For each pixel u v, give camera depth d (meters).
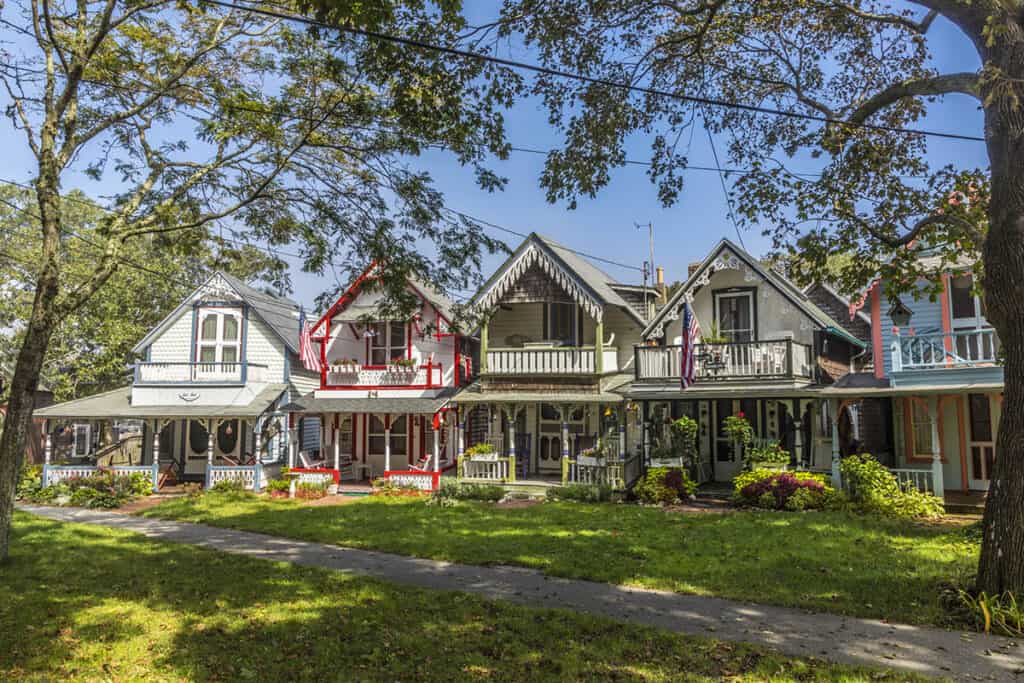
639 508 18.14
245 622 8.25
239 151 12.54
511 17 10.43
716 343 20.19
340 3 7.84
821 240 11.79
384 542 13.66
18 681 6.41
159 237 12.84
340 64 10.51
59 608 8.85
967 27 8.88
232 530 15.97
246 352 27.09
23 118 12.20
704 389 19.64
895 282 12.06
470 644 7.38
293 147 12.16
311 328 26.11
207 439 27.56
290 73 11.82
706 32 11.60
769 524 14.91
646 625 8.03
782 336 20.97
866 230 11.61
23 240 28.53
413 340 25.92
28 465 26.53
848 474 17.14
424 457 26.36
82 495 21.41
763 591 9.43
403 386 25.48
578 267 24.36
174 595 9.55
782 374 18.83
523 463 24.02
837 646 7.23
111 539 14.66
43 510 20.42
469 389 24.11
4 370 28.95
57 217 11.97
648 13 11.17
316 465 26.09
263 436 26.16
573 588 9.88
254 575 10.85
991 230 8.58
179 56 12.50
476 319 12.72
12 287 28.73
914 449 19.02
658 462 20.28
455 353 25.30
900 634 7.60
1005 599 7.94
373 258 12.02
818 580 9.95
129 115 12.37
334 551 13.08
